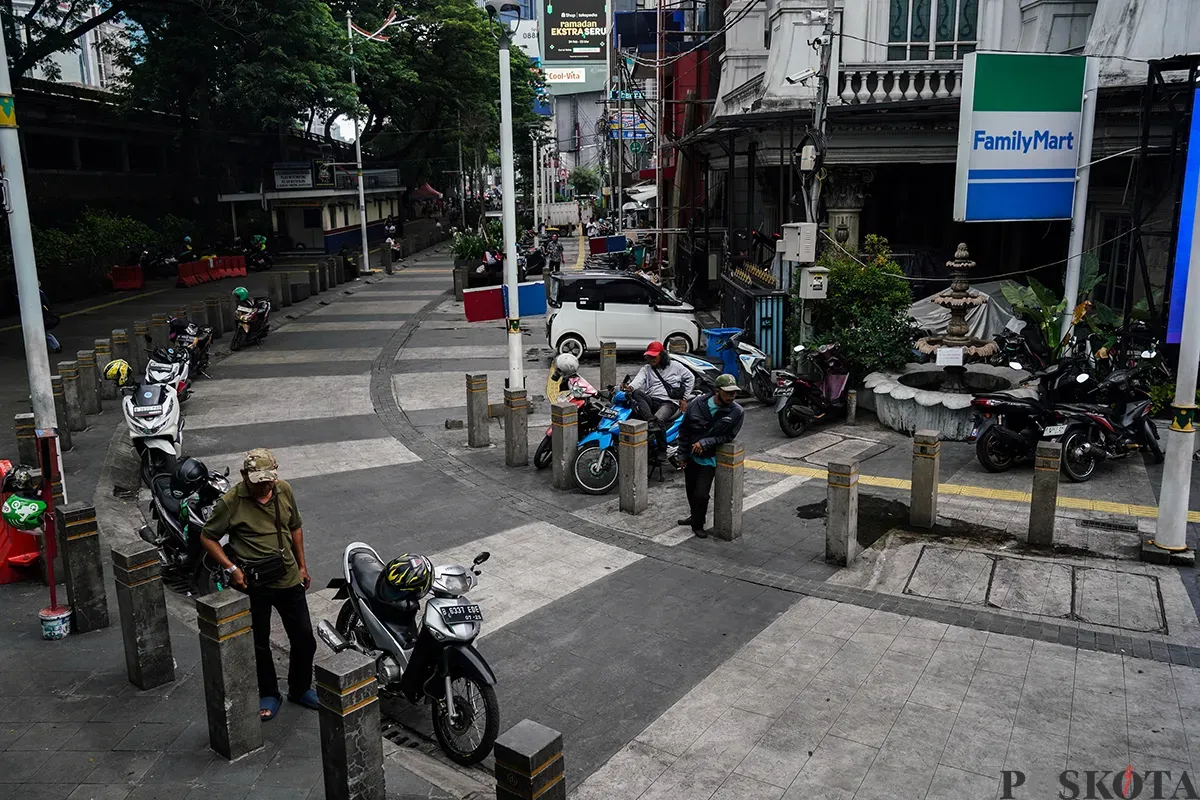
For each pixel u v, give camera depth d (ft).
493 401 48.32
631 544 29.32
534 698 20.24
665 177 114.52
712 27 98.78
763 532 30.30
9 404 47.44
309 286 94.73
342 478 36.52
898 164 62.64
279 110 117.70
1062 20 56.39
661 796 16.74
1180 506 26.58
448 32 157.89
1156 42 48.24
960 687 20.39
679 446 29.84
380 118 167.84
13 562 25.63
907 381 45.11
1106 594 24.93
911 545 28.68
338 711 15.06
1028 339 45.85
